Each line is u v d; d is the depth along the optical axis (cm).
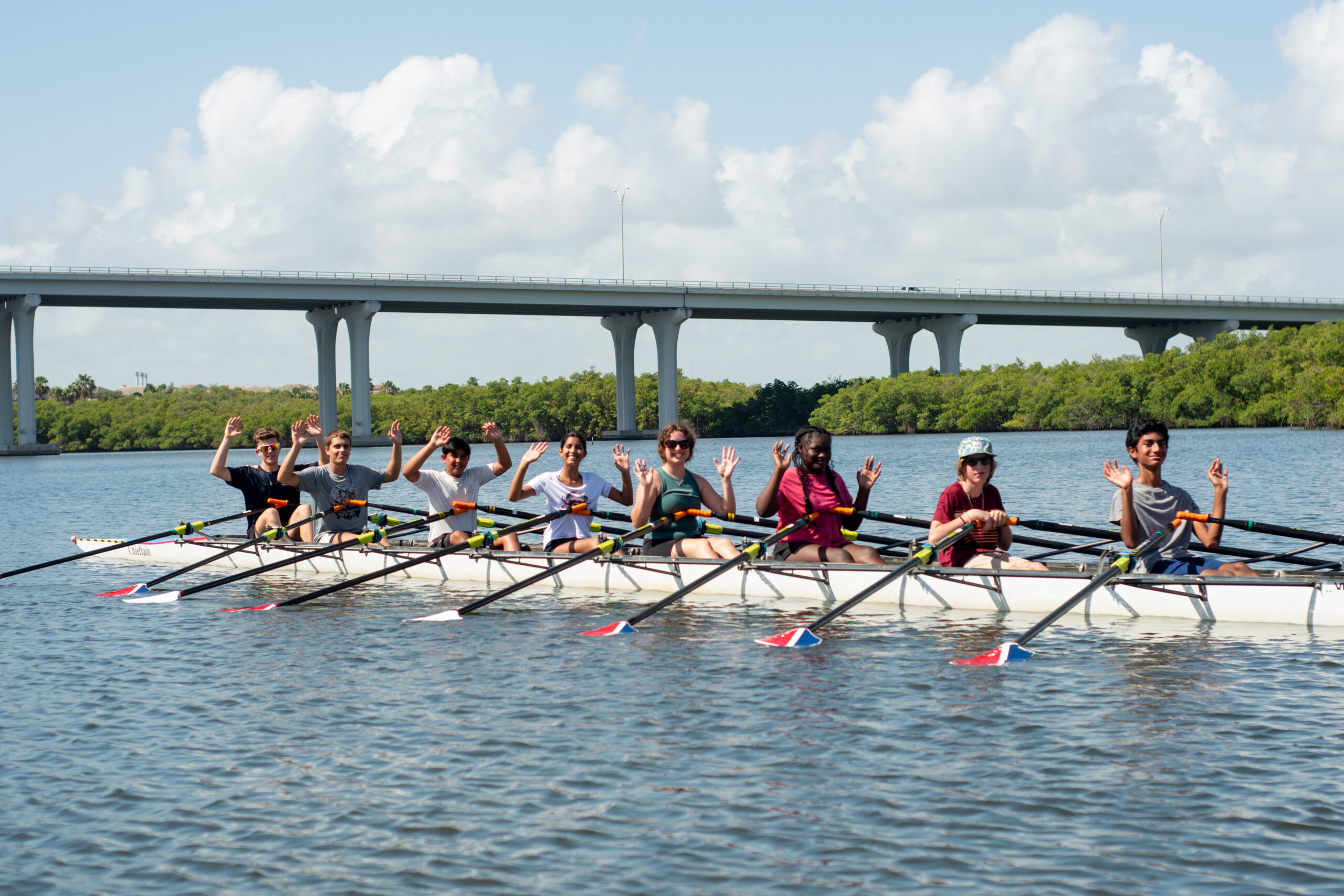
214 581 1532
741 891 594
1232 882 590
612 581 1520
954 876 604
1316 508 2567
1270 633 1136
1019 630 1191
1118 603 1224
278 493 1833
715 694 959
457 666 1083
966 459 1257
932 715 883
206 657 1155
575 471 1575
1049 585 1250
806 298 11969
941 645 1130
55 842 671
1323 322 10975
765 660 1084
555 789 738
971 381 13612
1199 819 667
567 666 1076
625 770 770
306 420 1719
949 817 680
